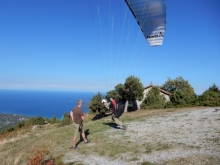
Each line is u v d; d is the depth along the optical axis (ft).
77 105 30.66
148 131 35.78
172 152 23.84
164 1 33.88
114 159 24.06
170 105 86.74
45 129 70.49
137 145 28.14
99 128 43.24
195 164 19.69
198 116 46.42
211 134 29.71
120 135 34.63
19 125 92.38
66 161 25.02
